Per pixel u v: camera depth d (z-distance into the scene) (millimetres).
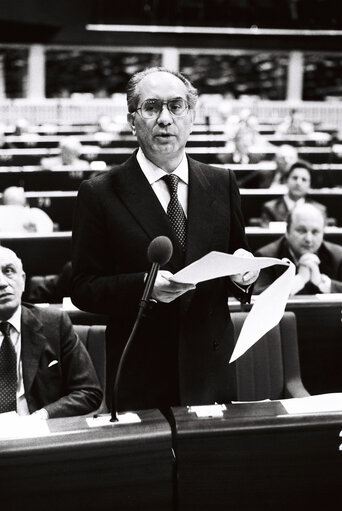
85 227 2787
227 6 21484
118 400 2738
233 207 2891
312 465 2344
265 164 12062
